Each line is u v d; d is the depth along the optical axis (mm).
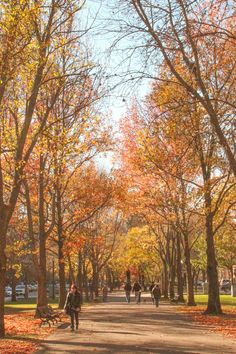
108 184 35438
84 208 35062
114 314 30672
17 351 14859
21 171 19000
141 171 32781
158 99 19531
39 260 29422
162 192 34281
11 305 48812
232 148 18359
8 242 42312
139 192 34844
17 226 36469
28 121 18562
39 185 29531
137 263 70688
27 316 30047
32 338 18266
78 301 21312
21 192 30859
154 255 62312
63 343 16781
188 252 38719
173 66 16938
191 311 31875
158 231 54625
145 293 78125
